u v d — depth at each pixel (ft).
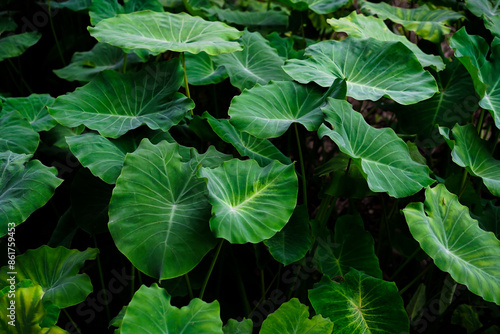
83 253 5.25
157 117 5.79
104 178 5.29
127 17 6.09
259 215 4.96
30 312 4.52
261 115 5.65
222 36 5.93
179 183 5.23
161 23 6.14
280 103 5.85
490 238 5.44
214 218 4.72
